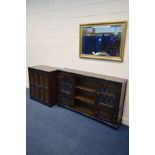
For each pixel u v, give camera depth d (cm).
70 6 293
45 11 340
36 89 343
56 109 315
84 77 267
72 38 308
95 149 200
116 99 234
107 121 254
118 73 259
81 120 273
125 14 231
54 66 361
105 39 259
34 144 206
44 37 362
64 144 208
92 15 266
